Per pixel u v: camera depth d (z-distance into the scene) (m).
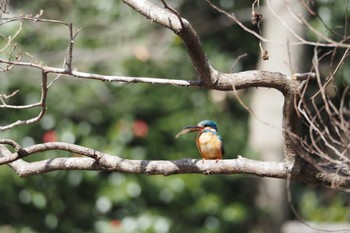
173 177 14.48
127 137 14.45
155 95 15.18
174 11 6.35
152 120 14.95
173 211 14.62
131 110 14.85
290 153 6.99
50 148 6.97
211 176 14.84
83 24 15.41
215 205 14.66
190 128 9.14
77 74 6.83
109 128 14.72
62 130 14.40
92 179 14.48
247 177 15.51
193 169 7.09
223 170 7.07
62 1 15.48
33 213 14.61
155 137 14.72
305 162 7.03
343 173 7.10
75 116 14.66
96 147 14.45
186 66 15.55
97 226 14.58
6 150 7.43
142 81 6.84
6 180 13.99
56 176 14.37
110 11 15.58
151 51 15.36
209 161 7.10
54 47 15.01
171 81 6.84
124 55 15.09
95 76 6.82
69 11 15.48
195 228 14.73
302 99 6.75
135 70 15.14
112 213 14.71
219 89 6.82
